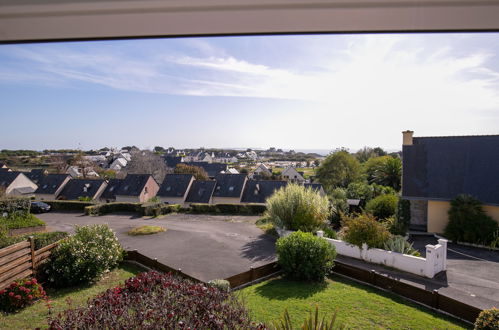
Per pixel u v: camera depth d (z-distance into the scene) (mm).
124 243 15492
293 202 15164
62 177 38062
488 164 16500
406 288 8477
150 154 55375
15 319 6879
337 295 8602
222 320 3908
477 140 17656
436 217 16547
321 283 9672
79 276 9531
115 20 1139
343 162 37469
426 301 7977
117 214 25250
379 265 11445
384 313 7520
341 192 22125
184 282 5285
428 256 10219
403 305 8008
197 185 35844
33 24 1165
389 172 26781
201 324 3746
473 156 17219
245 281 9539
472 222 14391
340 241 12719
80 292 8883
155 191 37875
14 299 7367
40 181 37969
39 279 9133
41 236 10148
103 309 4105
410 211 18078
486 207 15281
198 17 1118
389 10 1043
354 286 9414
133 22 1155
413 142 19375
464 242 14555
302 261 9883
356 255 12188
